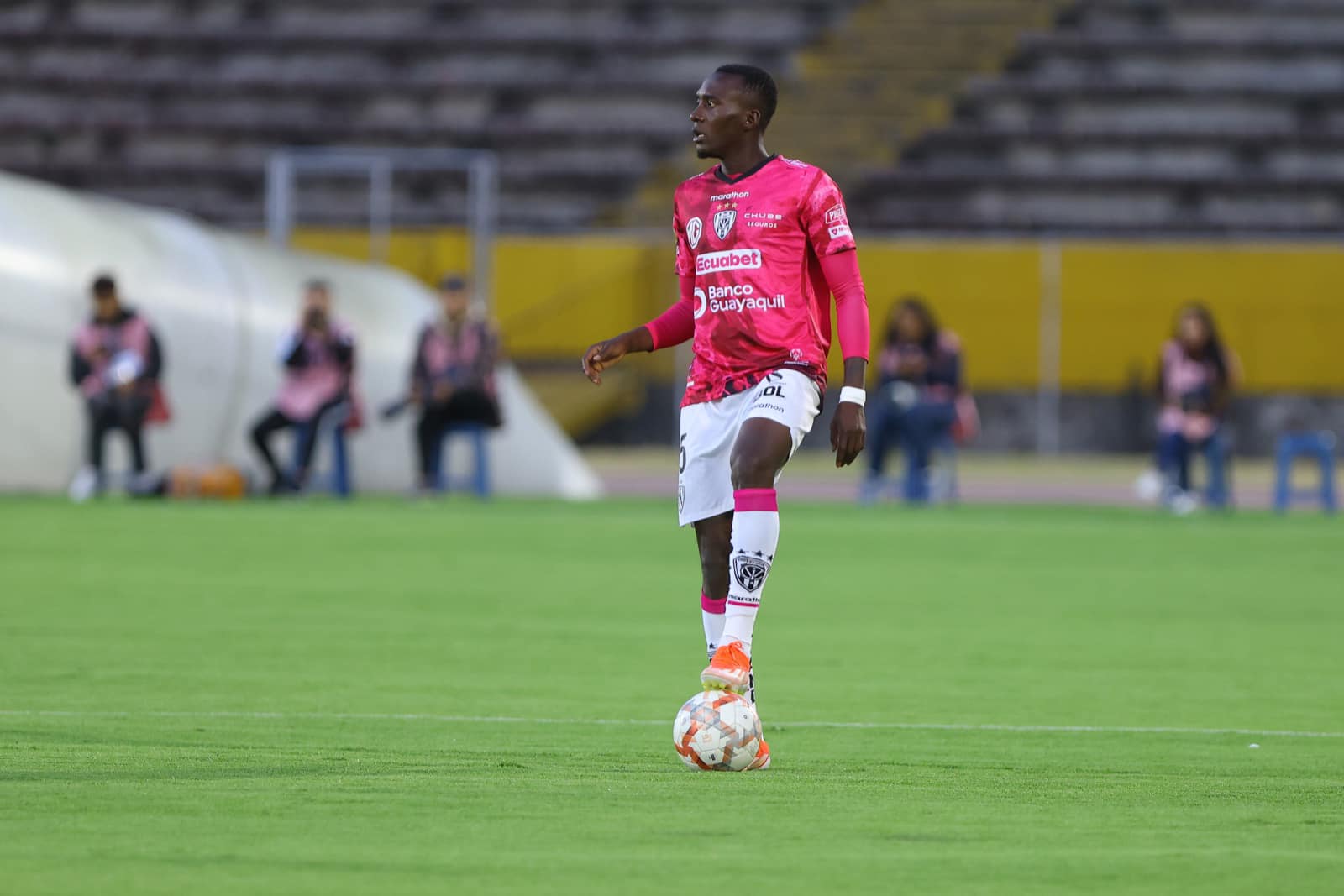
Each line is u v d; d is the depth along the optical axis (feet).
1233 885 41.78
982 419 327.88
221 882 40.96
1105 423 327.47
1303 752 63.57
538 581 128.77
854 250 62.08
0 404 203.82
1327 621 111.45
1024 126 372.17
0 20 395.14
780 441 60.03
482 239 280.51
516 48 387.14
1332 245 324.39
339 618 104.83
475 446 221.66
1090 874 42.75
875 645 96.73
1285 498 221.87
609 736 65.10
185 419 217.77
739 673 58.34
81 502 195.83
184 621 101.55
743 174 62.28
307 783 53.78
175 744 61.36
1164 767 59.82
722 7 395.14
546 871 42.39
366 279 244.22
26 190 211.82
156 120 374.43
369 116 379.76
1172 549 165.27
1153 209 361.10
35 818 47.93
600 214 360.28
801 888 41.04
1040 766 59.72
